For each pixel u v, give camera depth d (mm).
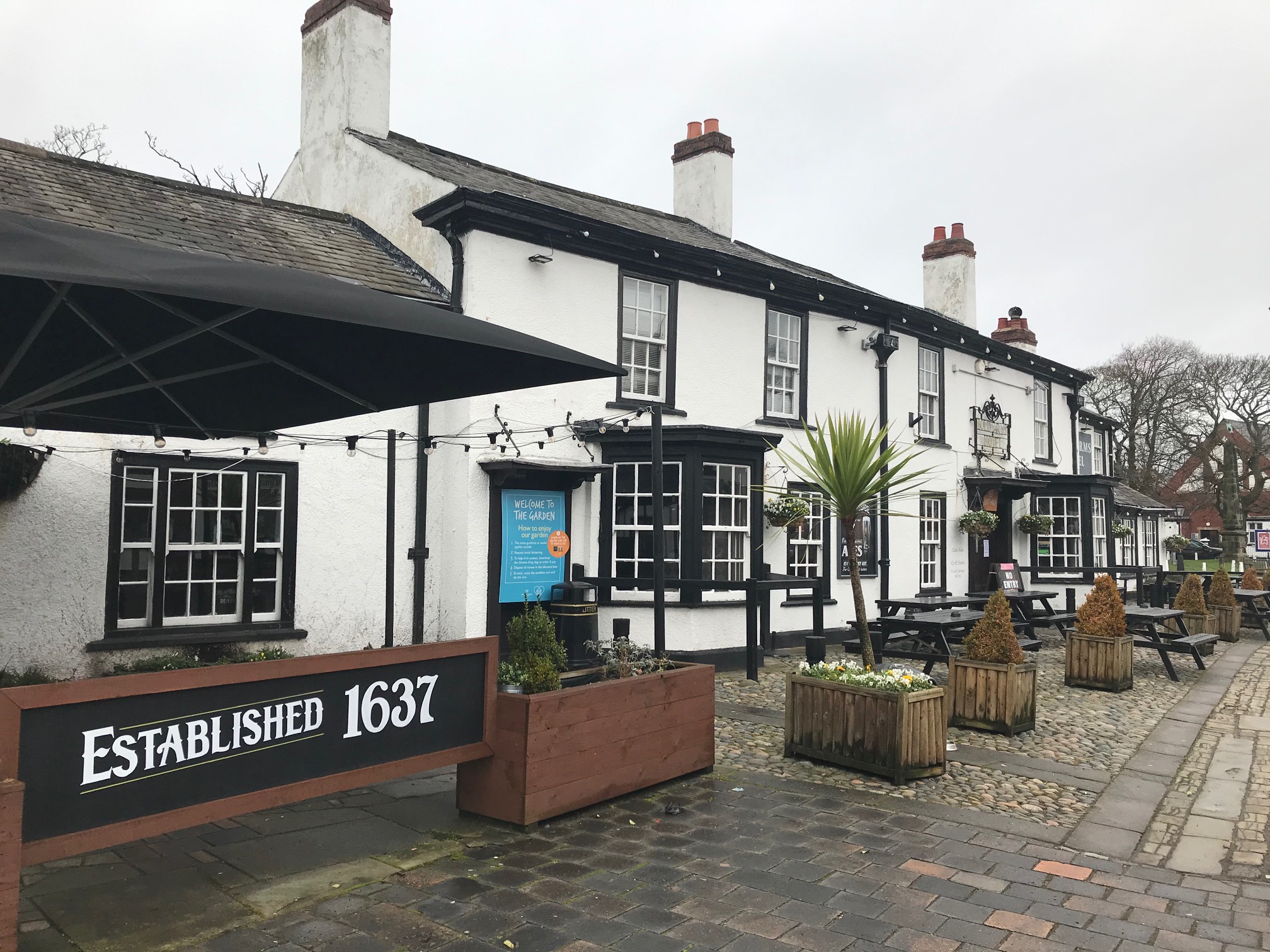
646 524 10758
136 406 5820
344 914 3811
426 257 10227
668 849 4652
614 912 3857
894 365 15023
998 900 4074
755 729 7609
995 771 6430
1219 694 9883
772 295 12773
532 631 5621
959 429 16828
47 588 7172
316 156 12375
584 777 5234
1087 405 39938
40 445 7148
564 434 10383
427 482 9805
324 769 4242
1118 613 10188
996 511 17516
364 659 4395
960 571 16625
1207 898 4141
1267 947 3631
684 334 11664
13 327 4500
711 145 15281
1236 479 31391
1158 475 39000
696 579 10695
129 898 3943
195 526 8133
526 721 4910
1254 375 37312
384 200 11008
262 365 5242
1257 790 6051
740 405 12281
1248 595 16141
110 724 3482
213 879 4180
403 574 9547
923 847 4770
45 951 3418
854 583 6660
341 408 6031
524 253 10008
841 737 6336
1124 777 6328
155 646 7707
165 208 9227
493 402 9742
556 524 10391
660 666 6062
